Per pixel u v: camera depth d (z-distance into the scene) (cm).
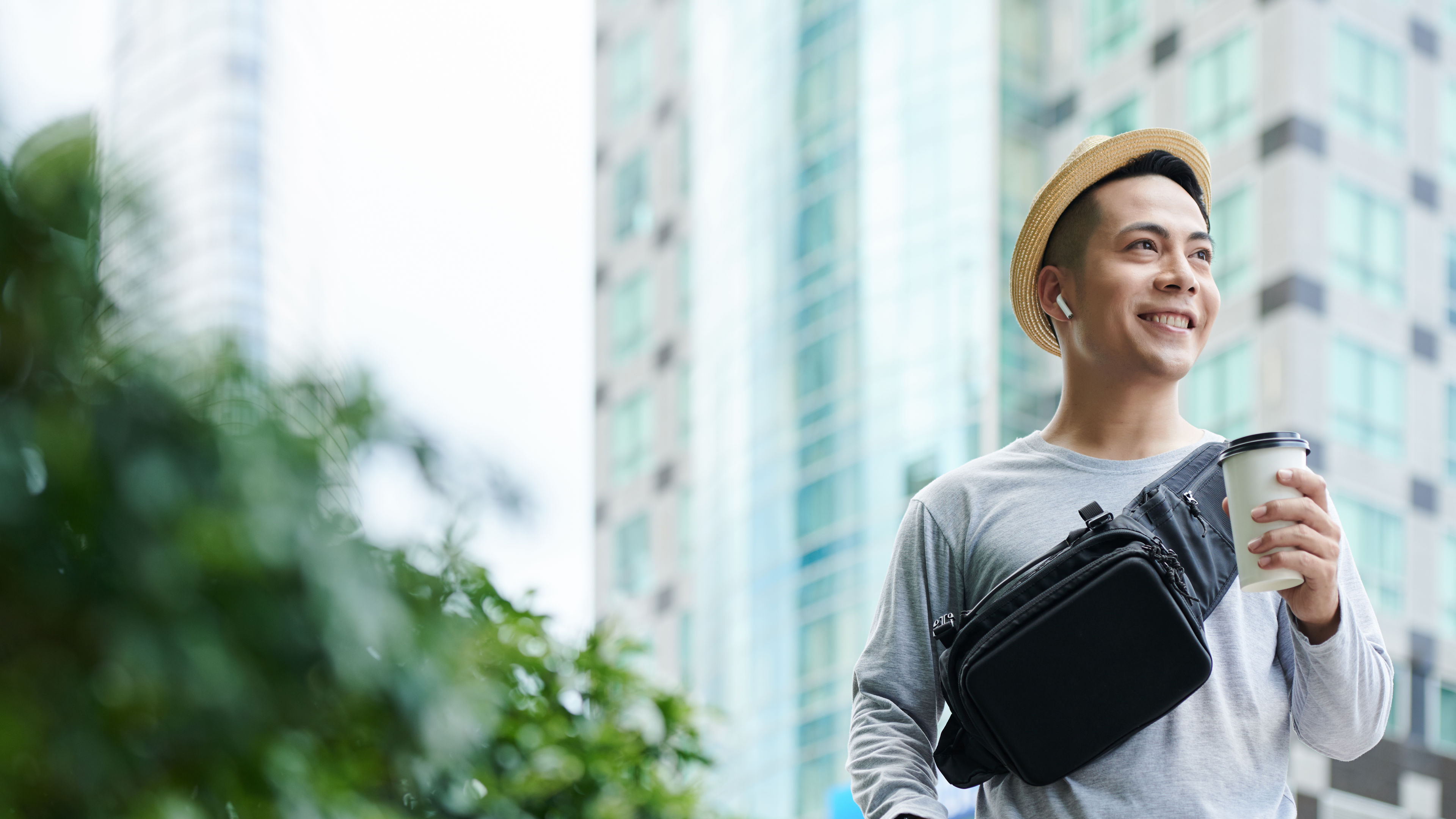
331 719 174
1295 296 2402
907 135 2747
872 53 2862
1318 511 208
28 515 143
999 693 214
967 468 257
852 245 2775
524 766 313
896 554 253
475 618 270
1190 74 2642
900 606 247
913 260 2653
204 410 149
